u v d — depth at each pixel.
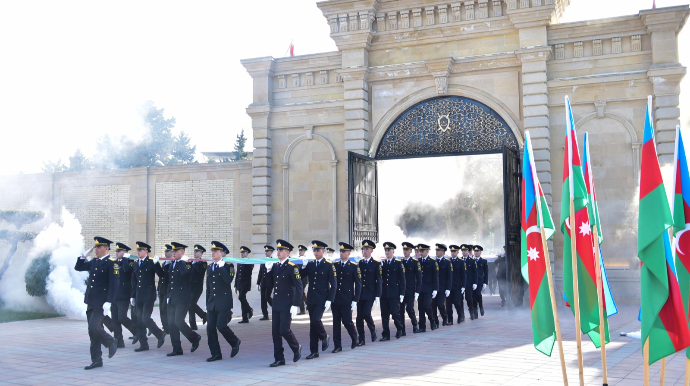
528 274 7.65
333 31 25.19
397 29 24.73
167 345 14.38
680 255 7.00
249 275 18.89
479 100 23.61
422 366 11.09
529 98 22.59
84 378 10.48
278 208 26.20
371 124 24.97
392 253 15.04
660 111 21.27
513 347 13.16
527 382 9.60
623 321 17.17
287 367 11.28
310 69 26.16
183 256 13.11
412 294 15.84
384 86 24.89
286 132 26.33
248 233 27.06
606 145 22.17
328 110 25.62
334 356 12.46
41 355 12.84
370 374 10.44
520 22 22.81
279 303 11.57
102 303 11.68
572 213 7.10
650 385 9.20
